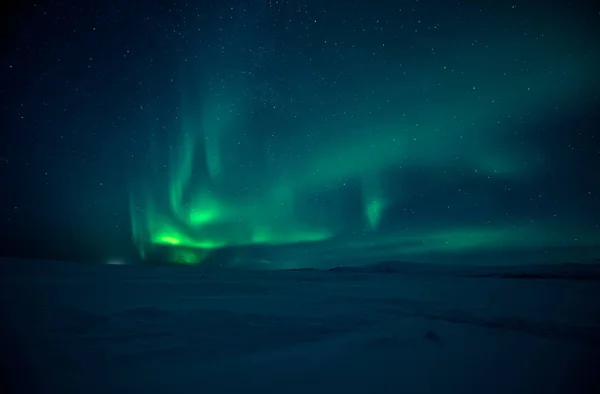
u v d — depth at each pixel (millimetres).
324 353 3070
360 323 4578
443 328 4273
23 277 9695
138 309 5055
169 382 2324
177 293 7516
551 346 3393
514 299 7629
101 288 7980
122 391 2168
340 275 18000
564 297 8117
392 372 2549
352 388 2225
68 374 2479
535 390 2219
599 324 4582
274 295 7629
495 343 3482
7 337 3449
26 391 2170
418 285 11727
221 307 5566
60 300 5879
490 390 2209
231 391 2168
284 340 3580
